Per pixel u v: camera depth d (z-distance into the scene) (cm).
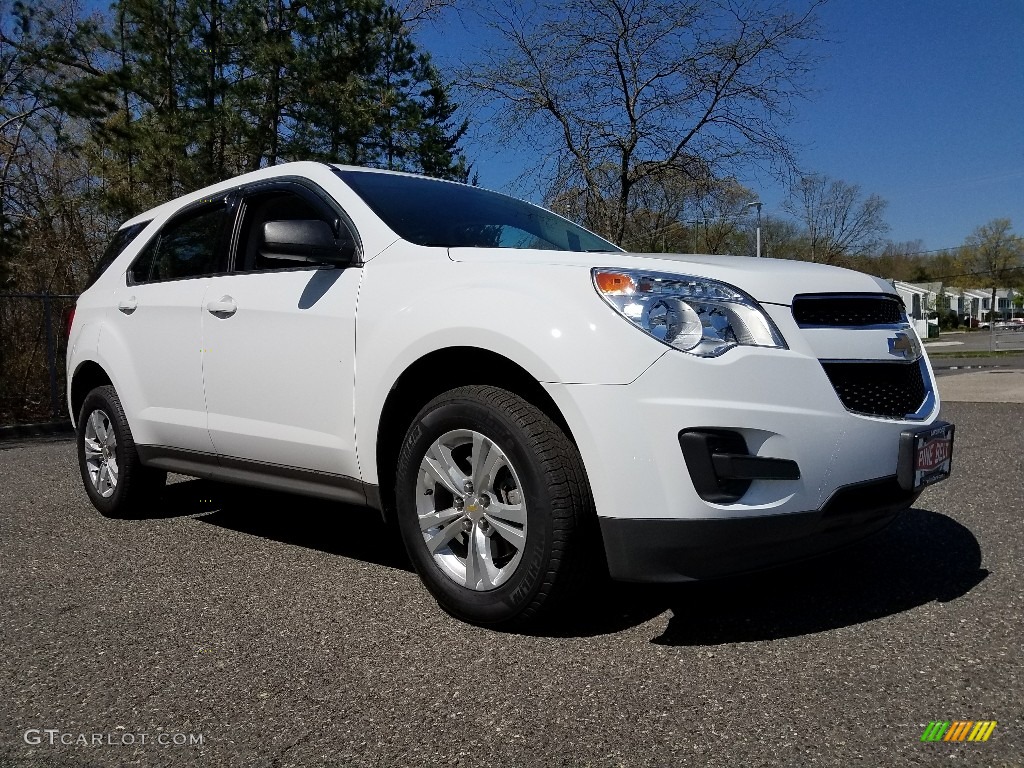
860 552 358
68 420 1157
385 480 319
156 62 1544
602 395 249
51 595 328
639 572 252
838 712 215
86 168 1733
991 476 516
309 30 1653
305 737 211
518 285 275
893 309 308
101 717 225
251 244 385
